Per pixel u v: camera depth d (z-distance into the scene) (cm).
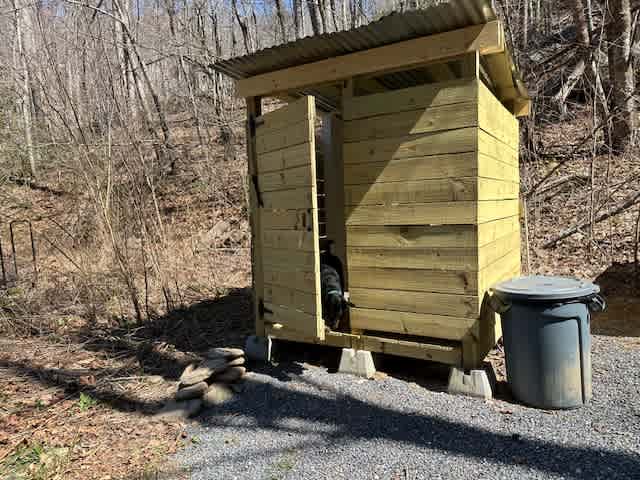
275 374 395
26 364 461
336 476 249
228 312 601
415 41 335
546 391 303
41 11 609
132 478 262
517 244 488
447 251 333
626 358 389
